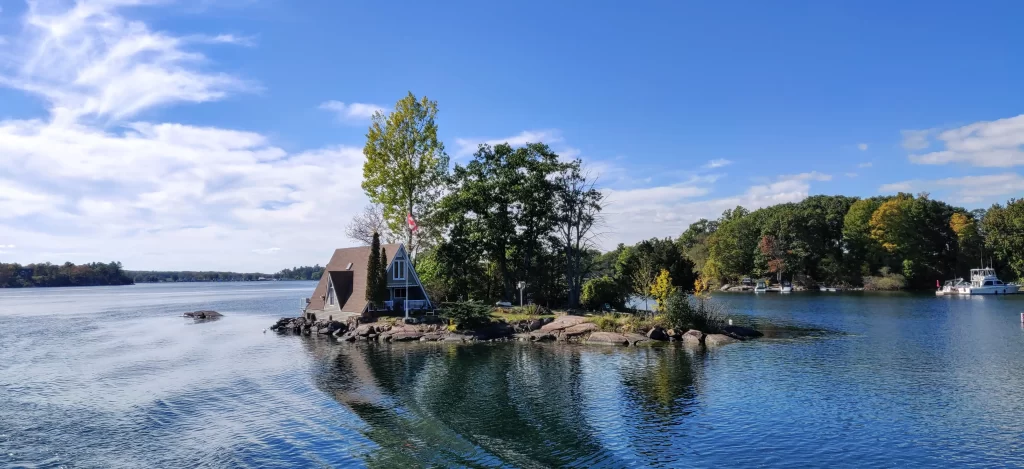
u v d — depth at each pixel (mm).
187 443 19656
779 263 117750
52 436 20703
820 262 120812
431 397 25328
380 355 37438
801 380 28125
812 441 18984
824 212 127062
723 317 46281
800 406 23266
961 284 104312
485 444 18922
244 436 20250
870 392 25547
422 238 67688
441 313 48406
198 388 28266
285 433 20500
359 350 39906
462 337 43938
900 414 22047
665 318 44688
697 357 35125
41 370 34281
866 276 116750
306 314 58781
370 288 51344
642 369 31297
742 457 17562
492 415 22328
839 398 24500
